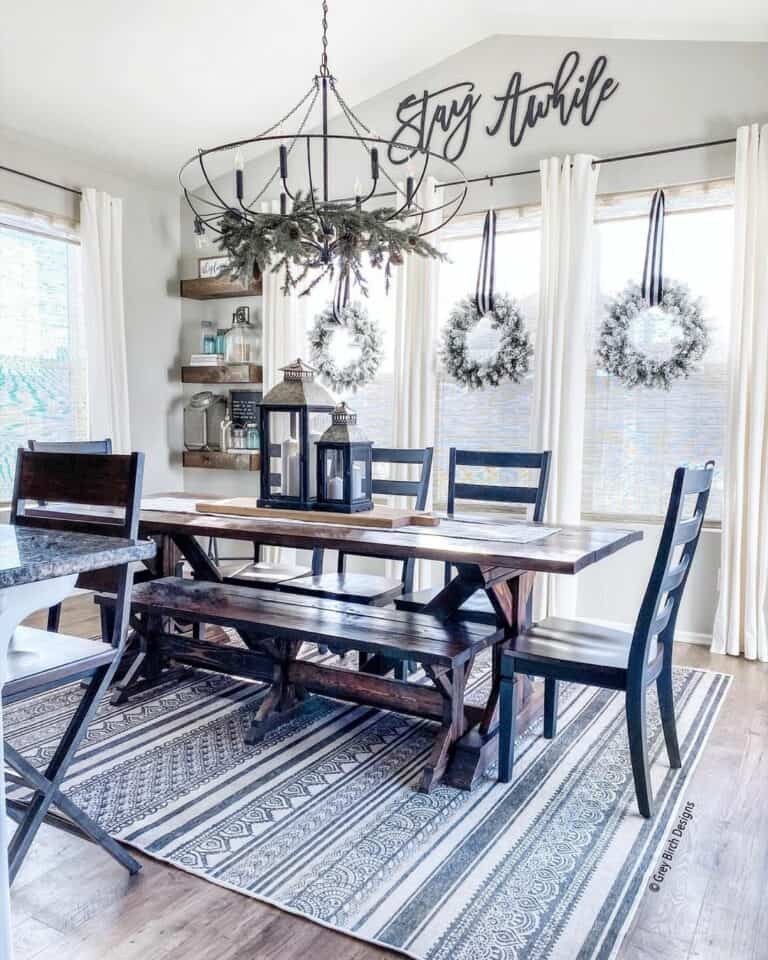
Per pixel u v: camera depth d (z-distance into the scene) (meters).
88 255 4.31
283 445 2.71
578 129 3.80
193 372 4.97
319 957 1.43
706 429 3.63
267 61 3.79
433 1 3.55
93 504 1.79
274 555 4.73
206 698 2.82
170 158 4.54
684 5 3.23
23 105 3.78
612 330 3.75
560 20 3.64
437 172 4.18
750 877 1.70
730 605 3.44
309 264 2.43
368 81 4.18
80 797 2.04
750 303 3.33
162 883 1.66
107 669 1.70
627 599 3.81
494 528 2.49
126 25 3.35
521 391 4.07
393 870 1.72
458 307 4.14
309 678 2.52
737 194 3.34
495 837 1.86
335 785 2.13
